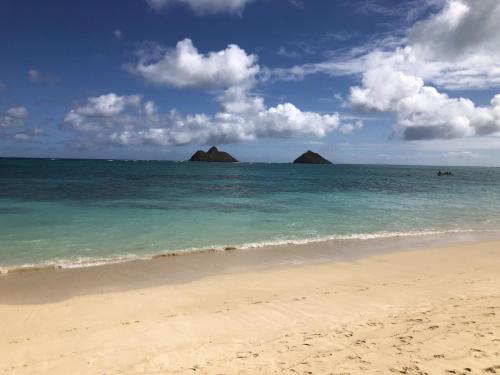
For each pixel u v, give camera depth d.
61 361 6.01
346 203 31.22
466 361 5.16
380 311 8.05
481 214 26.16
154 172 91.75
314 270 12.15
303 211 25.80
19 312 8.41
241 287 10.35
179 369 5.56
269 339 6.62
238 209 26.14
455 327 6.58
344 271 12.08
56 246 14.52
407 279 11.07
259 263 12.97
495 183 70.50
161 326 7.48
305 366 5.37
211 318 7.89
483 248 15.66
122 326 7.55
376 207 28.84
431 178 88.75
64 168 102.88
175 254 13.90
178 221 20.64
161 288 10.23
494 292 9.34
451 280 10.75
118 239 15.99
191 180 61.88
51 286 10.31
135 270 11.90
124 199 30.64
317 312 8.12
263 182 61.09
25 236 16.02
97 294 9.73
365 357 5.53
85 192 35.78
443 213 26.31
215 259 13.38
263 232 18.27
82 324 7.73
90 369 5.70
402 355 5.50
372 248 15.48
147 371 5.55
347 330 6.85
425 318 7.28
